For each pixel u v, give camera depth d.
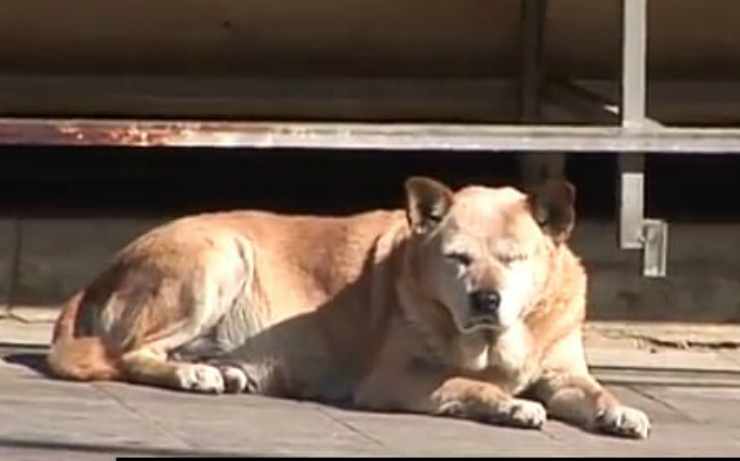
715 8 17.17
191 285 14.24
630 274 16.36
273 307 14.31
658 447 12.91
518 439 12.99
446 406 13.52
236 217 14.63
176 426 13.09
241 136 14.40
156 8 17.23
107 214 17.06
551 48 17.81
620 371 15.45
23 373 14.52
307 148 15.15
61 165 18.36
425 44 17.69
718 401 14.48
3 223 16.53
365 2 17.22
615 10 17.20
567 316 13.73
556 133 14.38
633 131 14.39
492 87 17.92
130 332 14.34
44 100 18.00
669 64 17.91
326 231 14.45
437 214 13.52
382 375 13.74
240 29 17.47
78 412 13.38
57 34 17.52
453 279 13.28
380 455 12.45
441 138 14.38
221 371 14.20
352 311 14.16
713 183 18.30
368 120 18.12
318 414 13.62
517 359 13.56
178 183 18.34
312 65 17.94
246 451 12.47
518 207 13.50
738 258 16.47
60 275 16.45
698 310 16.34
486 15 17.41
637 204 14.66
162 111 18.00
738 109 18.12
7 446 12.45
